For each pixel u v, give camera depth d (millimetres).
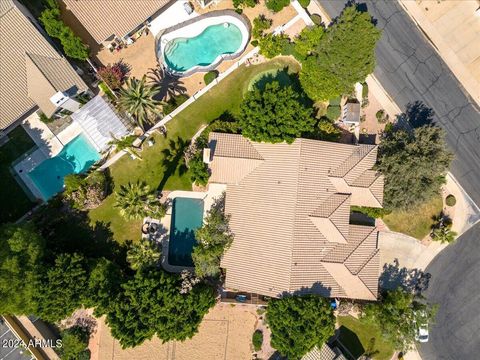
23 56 46594
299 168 46938
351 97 52625
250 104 47094
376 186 49281
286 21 53156
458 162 53281
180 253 52438
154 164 52156
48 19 44844
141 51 52375
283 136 46688
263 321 52750
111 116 49875
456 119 53344
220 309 52625
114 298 46250
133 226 52062
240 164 49094
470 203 53562
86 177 50062
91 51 51750
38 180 51125
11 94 47406
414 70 53062
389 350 53125
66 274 45219
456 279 53500
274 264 47156
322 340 46812
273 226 47562
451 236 51562
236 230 49188
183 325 45844
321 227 48094
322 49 47531
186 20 52469
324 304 46375
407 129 53375
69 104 48469
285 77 53000
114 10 48188
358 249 49500
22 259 44188
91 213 51625
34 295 44312
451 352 53156
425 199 48281
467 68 53469
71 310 46281
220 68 52688
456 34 53219
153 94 48531
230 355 52719
